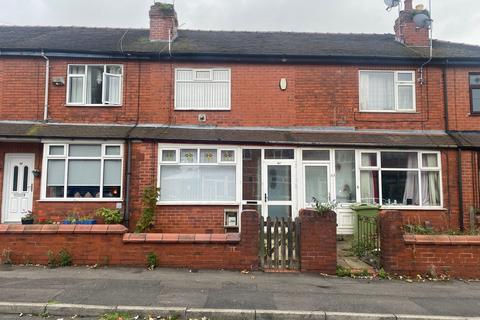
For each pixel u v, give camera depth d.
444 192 12.19
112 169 11.94
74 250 7.85
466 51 13.79
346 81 12.94
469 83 13.09
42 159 11.93
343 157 12.43
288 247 7.90
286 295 6.27
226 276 7.30
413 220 12.05
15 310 5.53
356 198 12.18
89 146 11.98
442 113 12.97
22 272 7.27
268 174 12.15
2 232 7.88
